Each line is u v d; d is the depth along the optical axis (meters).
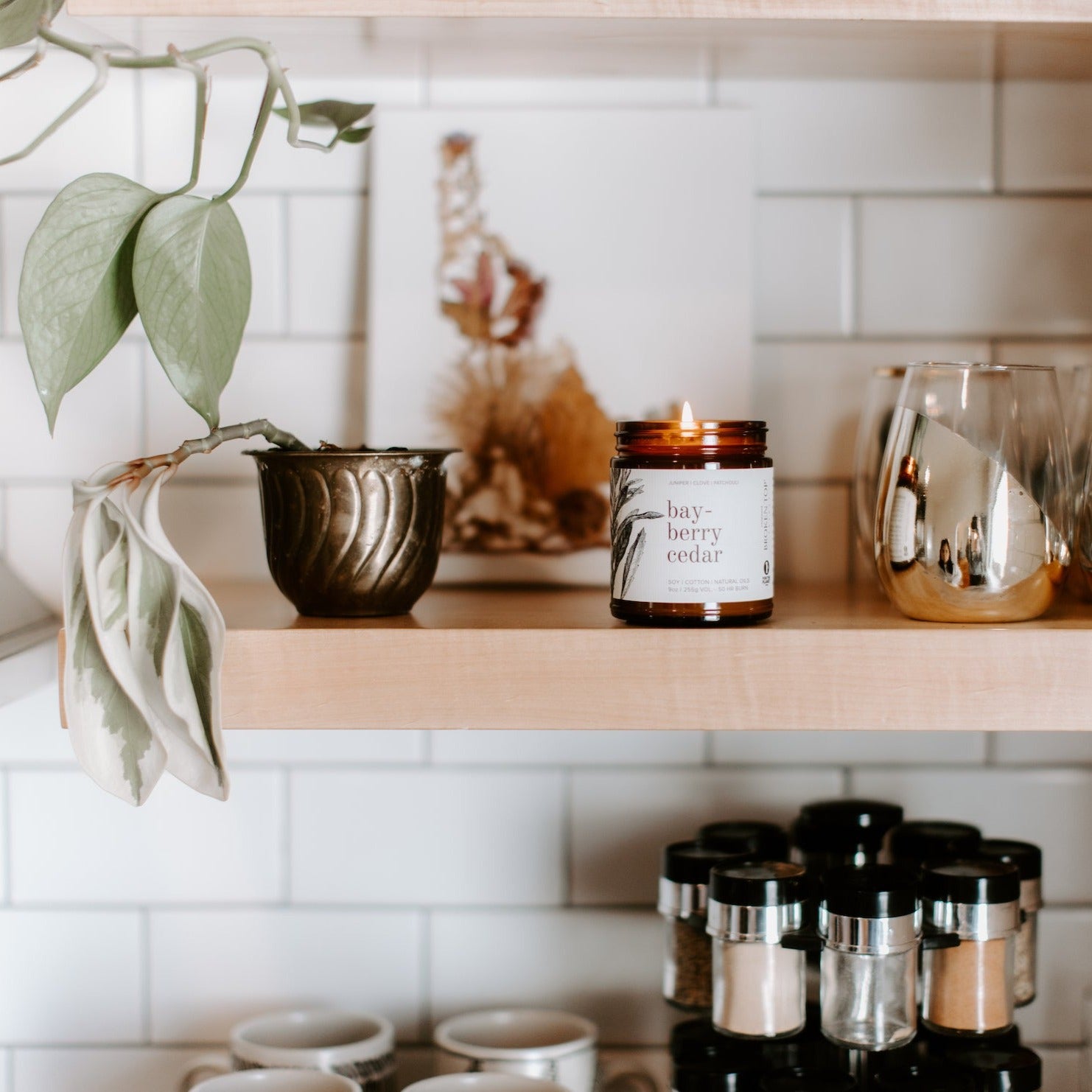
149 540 0.58
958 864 0.71
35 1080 0.85
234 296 0.62
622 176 0.81
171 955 0.85
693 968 0.75
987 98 0.82
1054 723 0.58
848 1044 0.67
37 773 0.85
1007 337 0.83
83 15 0.60
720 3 0.60
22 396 0.84
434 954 0.85
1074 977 0.85
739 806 0.85
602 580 0.81
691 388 0.81
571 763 0.85
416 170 0.82
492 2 0.60
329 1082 0.72
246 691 0.60
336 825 0.85
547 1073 0.73
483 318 0.82
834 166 0.83
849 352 0.84
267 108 0.61
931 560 0.61
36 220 0.84
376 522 0.64
